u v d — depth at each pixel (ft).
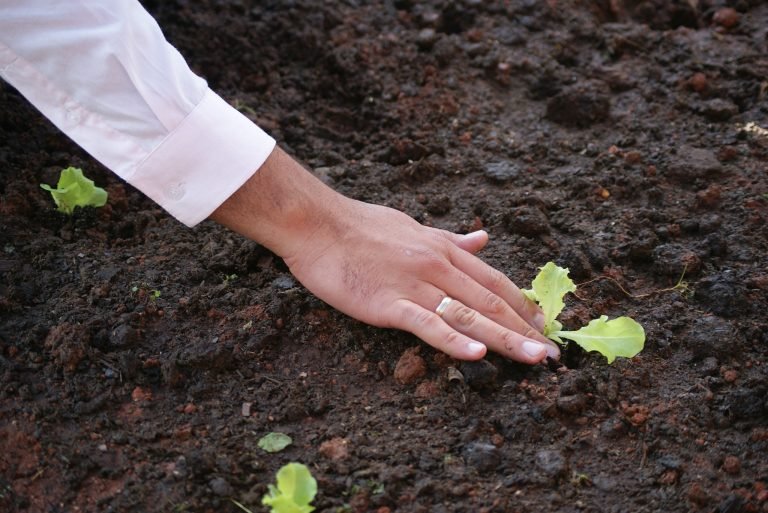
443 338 4.04
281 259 4.47
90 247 4.51
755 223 4.63
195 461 3.90
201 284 4.39
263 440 3.99
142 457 3.95
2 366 4.12
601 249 4.54
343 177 4.85
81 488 3.89
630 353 4.10
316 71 5.36
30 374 4.12
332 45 5.42
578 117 5.11
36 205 4.61
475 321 4.07
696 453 3.99
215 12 5.50
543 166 4.93
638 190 4.79
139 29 3.94
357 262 4.12
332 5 5.63
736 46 5.43
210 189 4.04
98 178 4.80
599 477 3.94
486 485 3.91
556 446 4.00
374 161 4.96
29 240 4.50
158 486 3.89
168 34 5.35
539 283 4.20
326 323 4.27
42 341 4.19
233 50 5.35
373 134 5.10
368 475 3.91
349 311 4.13
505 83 5.32
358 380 4.15
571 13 5.61
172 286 4.38
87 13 3.89
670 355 4.25
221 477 3.89
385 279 4.11
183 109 3.98
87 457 3.94
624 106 5.19
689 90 5.22
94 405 4.04
